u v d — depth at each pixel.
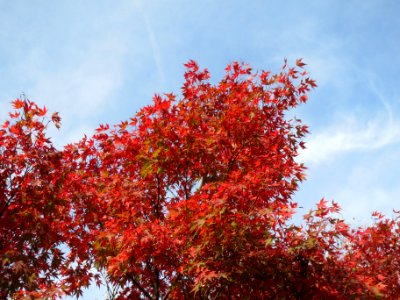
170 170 9.80
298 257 8.20
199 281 7.74
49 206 9.34
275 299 8.40
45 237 9.25
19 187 9.16
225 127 9.86
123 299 10.21
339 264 8.38
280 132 10.66
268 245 7.97
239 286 8.55
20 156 9.07
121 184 9.72
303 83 10.70
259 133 10.24
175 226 8.27
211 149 9.43
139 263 9.17
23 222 9.17
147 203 9.85
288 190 8.86
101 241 8.89
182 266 8.19
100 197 9.84
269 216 7.59
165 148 9.39
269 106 10.68
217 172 10.01
